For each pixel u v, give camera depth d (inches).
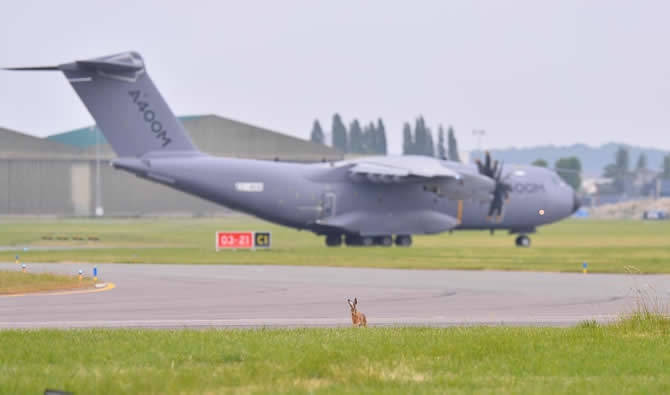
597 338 2620.6
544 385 1904.5
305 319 3422.7
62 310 3695.9
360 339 2571.4
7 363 2160.4
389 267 6510.8
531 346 2450.8
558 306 3932.1
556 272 6097.4
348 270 6220.5
